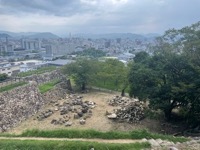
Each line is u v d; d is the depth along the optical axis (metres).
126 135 22.19
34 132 23.83
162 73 39.19
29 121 46.88
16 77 65.56
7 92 46.28
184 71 38.00
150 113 42.06
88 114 47.81
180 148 18.11
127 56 193.25
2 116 41.44
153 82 40.28
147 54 65.12
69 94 69.50
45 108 55.53
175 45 40.06
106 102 58.56
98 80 76.31
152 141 20.08
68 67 74.12
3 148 19.36
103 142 20.23
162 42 42.41
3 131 39.72
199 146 18.45
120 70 72.19
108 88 78.25
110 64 76.50
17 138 22.70
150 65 42.94
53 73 78.69
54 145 19.47
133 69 45.38
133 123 41.72
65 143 19.62
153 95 38.66
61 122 44.62
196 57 37.56
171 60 38.44
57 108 53.91
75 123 43.97
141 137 22.03
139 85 41.00
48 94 61.78
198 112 35.19
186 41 39.12
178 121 41.25
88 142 19.81
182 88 35.16
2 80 60.38
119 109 47.88
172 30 42.31
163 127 39.28
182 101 37.38
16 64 120.44
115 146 18.89
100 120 44.50
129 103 51.94
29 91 54.12
